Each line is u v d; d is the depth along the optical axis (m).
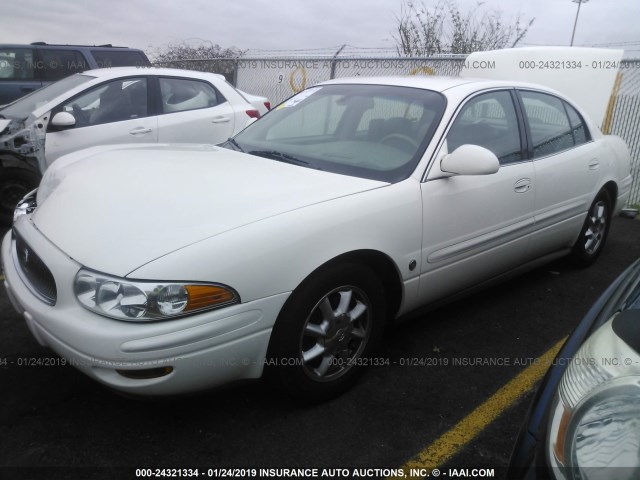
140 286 2.05
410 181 2.90
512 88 3.76
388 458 2.39
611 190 4.70
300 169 3.02
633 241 5.84
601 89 6.25
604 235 4.81
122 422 2.54
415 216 2.85
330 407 2.71
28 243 2.48
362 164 3.06
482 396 2.87
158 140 5.88
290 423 2.58
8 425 2.47
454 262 3.18
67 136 5.34
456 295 3.43
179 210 2.38
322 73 9.98
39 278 2.40
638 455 1.23
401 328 3.58
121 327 2.06
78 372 2.91
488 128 3.46
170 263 2.09
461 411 2.74
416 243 2.88
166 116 5.95
